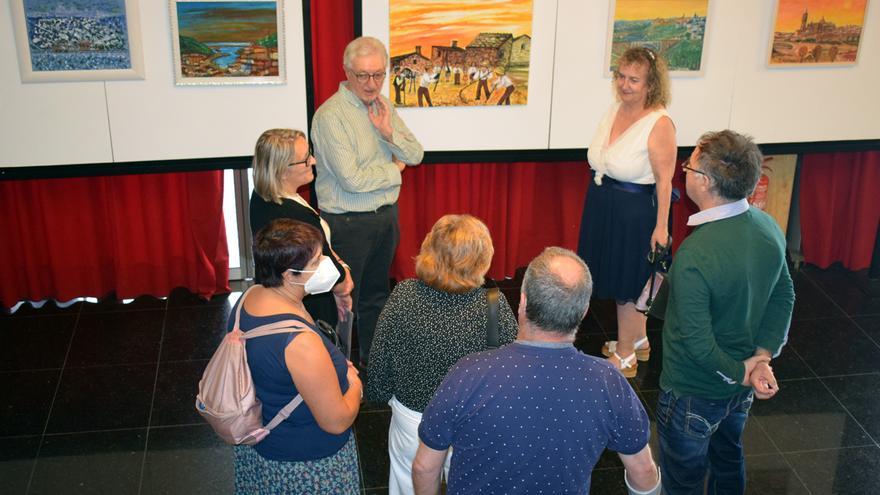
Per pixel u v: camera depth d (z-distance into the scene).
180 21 3.66
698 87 4.16
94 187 4.17
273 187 2.88
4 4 3.50
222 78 3.80
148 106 3.79
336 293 3.11
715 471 2.74
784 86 4.22
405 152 3.51
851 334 4.24
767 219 2.35
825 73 4.21
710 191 2.30
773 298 2.45
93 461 3.20
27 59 3.59
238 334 2.10
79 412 3.48
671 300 2.48
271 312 2.09
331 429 2.12
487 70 3.99
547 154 4.21
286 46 3.80
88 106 3.73
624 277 3.62
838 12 4.09
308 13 3.77
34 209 4.14
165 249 4.35
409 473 2.48
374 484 3.15
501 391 1.79
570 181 4.63
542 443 1.80
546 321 1.78
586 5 3.93
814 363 3.98
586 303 1.81
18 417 3.43
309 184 4.09
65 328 4.11
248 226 4.54
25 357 3.85
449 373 1.88
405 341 2.28
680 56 4.07
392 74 3.93
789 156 4.73
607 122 3.59
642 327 3.93
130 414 3.48
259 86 3.86
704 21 4.01
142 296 4.43
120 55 3.67
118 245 4.25
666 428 2.54
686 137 4.27
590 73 4.07
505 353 1.83
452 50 3.92
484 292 2.28
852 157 4.72
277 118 3.93
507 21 3.90
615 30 3.98
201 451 3.28
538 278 1.79
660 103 3.41
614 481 3.19
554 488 1.83
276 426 2.17
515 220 4.63
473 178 4.52
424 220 4.60
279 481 2.23
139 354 3.91
